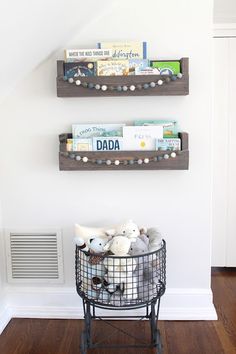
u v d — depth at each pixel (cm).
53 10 148
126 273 161
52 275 213
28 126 203
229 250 271
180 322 206
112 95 186
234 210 267
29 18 140
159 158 186
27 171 206
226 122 258
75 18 172
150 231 185
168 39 193
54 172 205
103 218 207
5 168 206
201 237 205
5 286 214
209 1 190
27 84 199
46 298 213
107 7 190
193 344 185
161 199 204
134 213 206
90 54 186
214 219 269
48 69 198
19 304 215
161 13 192
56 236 209
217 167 263
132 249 167
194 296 208
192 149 199
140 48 187
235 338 190
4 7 122
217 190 266
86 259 171
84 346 174
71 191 206
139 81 183
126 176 204
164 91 184
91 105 199
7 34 140
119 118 199
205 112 196
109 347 179
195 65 194
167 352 179
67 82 185
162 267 176
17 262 213
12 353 181
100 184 205
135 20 193
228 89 254
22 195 208
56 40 180
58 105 200
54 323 208
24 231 210
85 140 190
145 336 193
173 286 210
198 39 192
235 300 228
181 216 205
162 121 194
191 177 201
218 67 253
